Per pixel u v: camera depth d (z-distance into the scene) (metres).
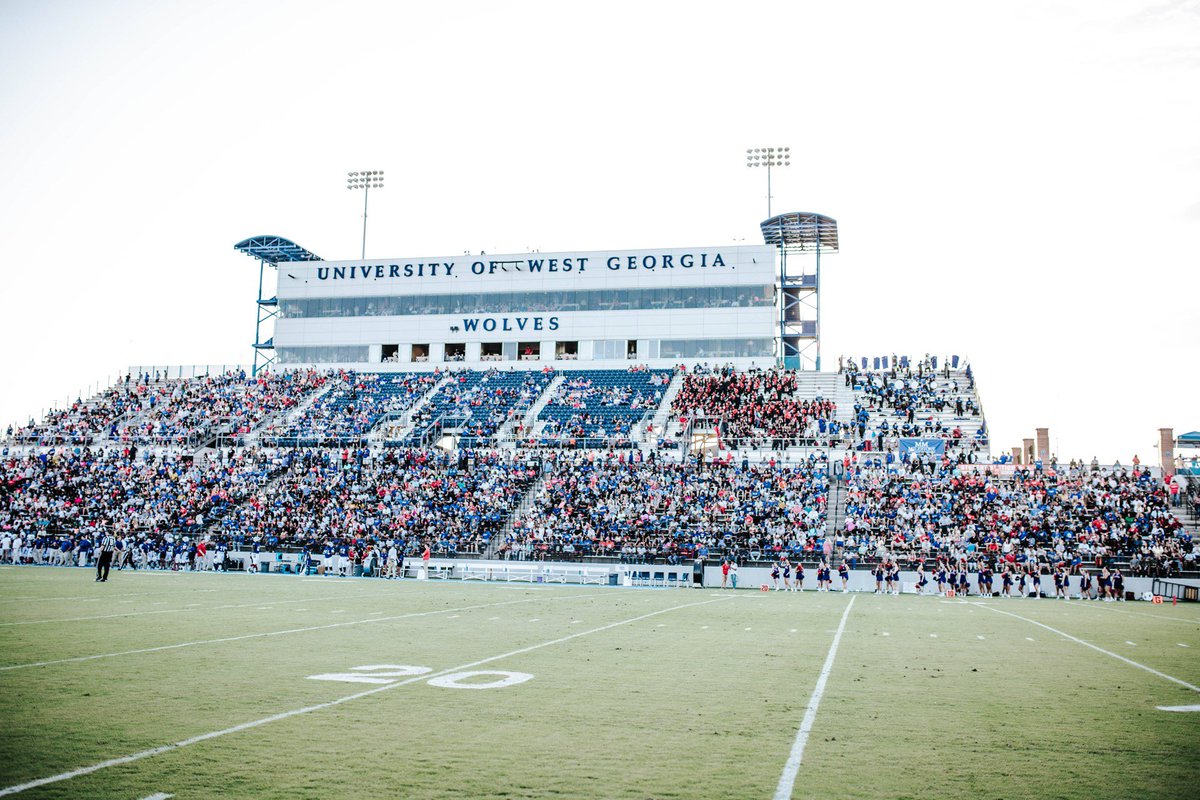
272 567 50.44
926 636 21.66
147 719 10.60
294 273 79.06
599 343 73.19
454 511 53.06
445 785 8.07
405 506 54.06
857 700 12.49
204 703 11.57
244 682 13.14
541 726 10.49
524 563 46.97
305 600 29.36
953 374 66.75
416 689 12.79
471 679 13.72
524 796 7.77
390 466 59.19
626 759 9.04
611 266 73.75
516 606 28.64
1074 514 48.75
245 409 69.88
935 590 43.75
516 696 12.37
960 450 56.16
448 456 59.53
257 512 54.69
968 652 18.44
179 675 13.69
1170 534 46.75
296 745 9.44
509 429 64.00
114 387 76.19
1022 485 51.97
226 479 58.84
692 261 72.56
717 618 25.66
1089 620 28.05
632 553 48.06
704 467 55.62
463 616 24.53
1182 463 65.75
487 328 75.12
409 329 76.56
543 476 56.41
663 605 30.62
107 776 8.22
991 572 43.47
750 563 46.78
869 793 8.00
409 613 25.20
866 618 26.92
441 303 76.31
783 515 50.22
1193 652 19.22
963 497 50.66
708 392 64.94
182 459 63.03
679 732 10.27
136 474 60.19
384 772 8.46
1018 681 14.48
